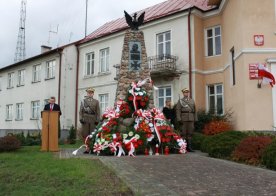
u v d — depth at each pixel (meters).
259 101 13.59
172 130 12.32
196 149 13.71
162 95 20.08
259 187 6.06
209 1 18.47
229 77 16.77
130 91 12.65
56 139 12.41
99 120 12.61
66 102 25.83
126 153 11.28
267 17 14.04
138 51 14.41
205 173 7.34
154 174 7.05
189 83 18.80
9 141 11.84
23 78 31.44
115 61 23.48
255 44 13.93
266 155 8.80
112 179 6.47
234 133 11.15
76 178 6.60
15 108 32.06
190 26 19.09
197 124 16.38
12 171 7.68
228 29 16.88
